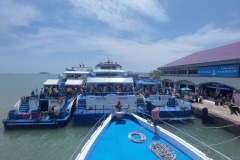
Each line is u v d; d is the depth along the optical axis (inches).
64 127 647.8
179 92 1146.0
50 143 539.2
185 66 1291.8
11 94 1830.7
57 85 935.7
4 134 595.8
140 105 732.7
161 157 275.0
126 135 364.8
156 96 792.3
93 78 871.7
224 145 522.6
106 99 709.9
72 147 515.2
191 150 283.4
